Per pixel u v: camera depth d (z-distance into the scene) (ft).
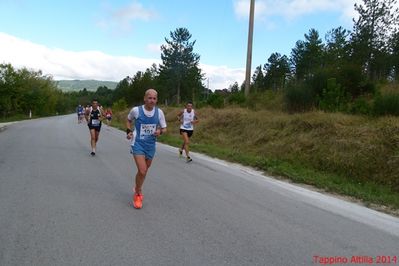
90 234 16.08
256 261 14.16
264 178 31.91
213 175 31.86
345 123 40.83
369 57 96.53
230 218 19.29
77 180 26.68
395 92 47.03
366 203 24.61
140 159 20.21
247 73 75.97
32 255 13.83
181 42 206.80
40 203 20.40
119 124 111.04
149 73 190.19
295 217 20.18
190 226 17.71
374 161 32.19
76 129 82.07
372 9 96.32
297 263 14.20
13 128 82.79
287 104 58.80
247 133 54.08
